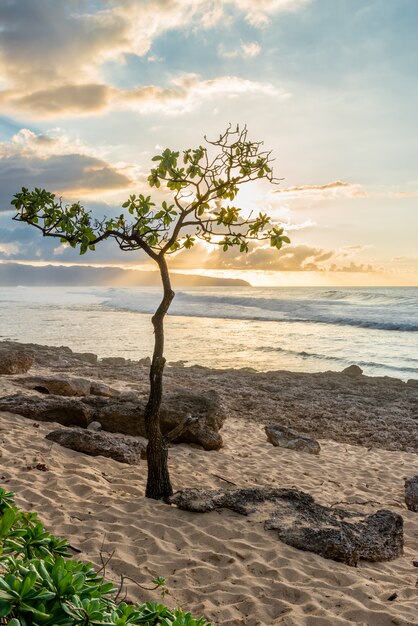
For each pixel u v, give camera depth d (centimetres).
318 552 583
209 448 1093
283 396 1808
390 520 662
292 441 1212
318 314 5225
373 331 4094
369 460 1169
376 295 7975
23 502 647
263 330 4178
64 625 133
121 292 12375
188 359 2831
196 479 865
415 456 1228
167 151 660
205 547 582
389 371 2589
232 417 1535
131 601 460
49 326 4422
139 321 4981
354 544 594
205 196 694
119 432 1080
